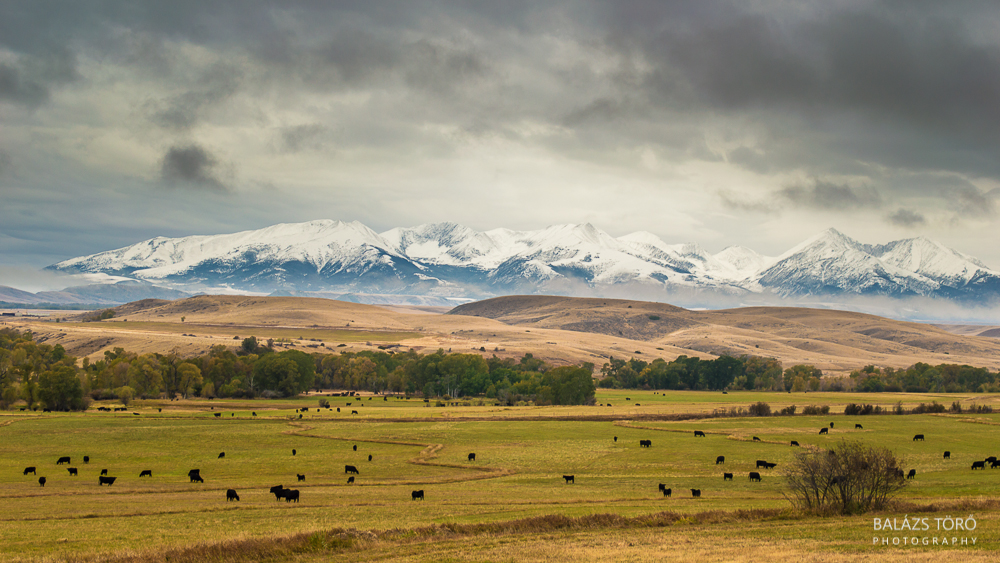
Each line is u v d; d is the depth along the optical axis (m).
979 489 70.62
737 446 108.62
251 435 121.50
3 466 92.94
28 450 106.94
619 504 63.03
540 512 57.78
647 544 44.50
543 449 106.25
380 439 117.12
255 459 98.69
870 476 56.66
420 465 93.56
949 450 103.62
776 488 75.31
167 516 57.06
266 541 44.00
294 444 112.38
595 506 61.53
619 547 43.47
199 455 102.31
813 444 110.38
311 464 94.44
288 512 59.03
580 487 75.88
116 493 71.19
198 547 42.66
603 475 85.38
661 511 56.22
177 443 113.44
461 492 72.00
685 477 83.94
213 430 127.38
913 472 74.88
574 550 42.62
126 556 40.97
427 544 45.25
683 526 51.22
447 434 122.56
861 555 39.84
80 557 40.72
